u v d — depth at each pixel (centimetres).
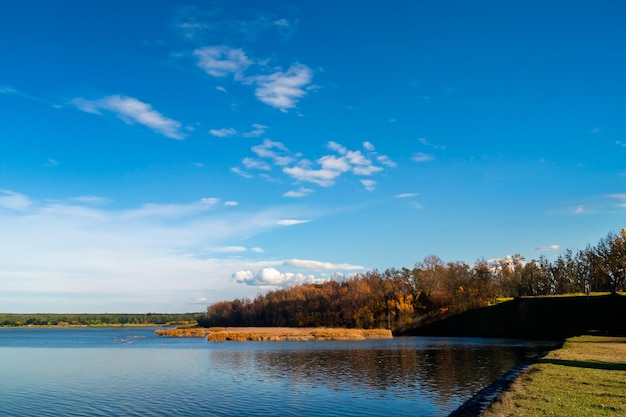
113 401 3491
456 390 3547
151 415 3011
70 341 13550
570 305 11862
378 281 17375
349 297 16825
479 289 14888
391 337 11775
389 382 4003
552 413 1797
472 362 5375
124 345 10869
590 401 1998
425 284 16088
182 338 14475
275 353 7288
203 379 4522
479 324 12631
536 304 12525
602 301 11525
